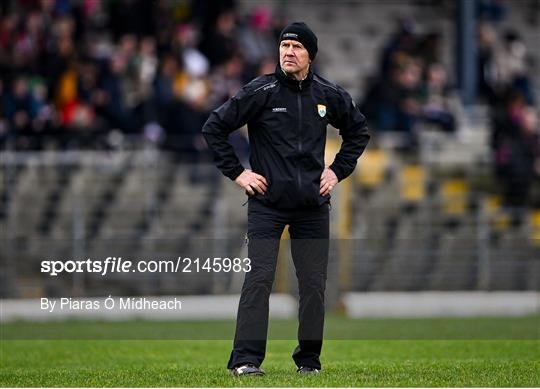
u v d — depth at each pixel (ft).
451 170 227.20
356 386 79.56
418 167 224.74
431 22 282.56
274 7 276.41
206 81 226.79
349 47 275.18
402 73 234.99
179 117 218.38
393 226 214.90
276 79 86.43
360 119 88.99
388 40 277.64
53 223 204.74
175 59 223.92
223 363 107.45
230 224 206.59
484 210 217.97
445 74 259.80
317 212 87.20
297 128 85.92
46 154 209.15
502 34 280.10
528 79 266.98
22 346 128.98
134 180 209.87
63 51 220.64
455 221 218.59
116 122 217.36
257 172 86.79
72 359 114.01
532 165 231.71
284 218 86.63
